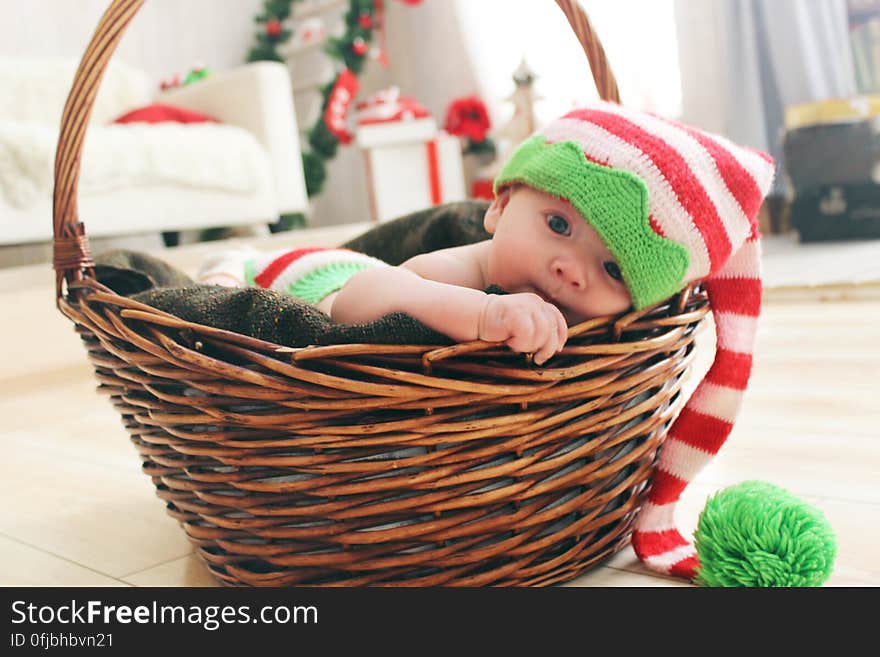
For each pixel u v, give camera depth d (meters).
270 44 3.90
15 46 3.30
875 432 1.01
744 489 0.68
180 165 2.64
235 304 0.66
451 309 0.63
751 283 0.75
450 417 0.60
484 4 3.53
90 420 1.52
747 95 3.20
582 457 0.67
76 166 0.75
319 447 0.60
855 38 3.11
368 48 3.66
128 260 1.00
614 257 0.67
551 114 3.36
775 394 1.22
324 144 3.65
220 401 0.61
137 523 0.95
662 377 0.70
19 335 2.07
